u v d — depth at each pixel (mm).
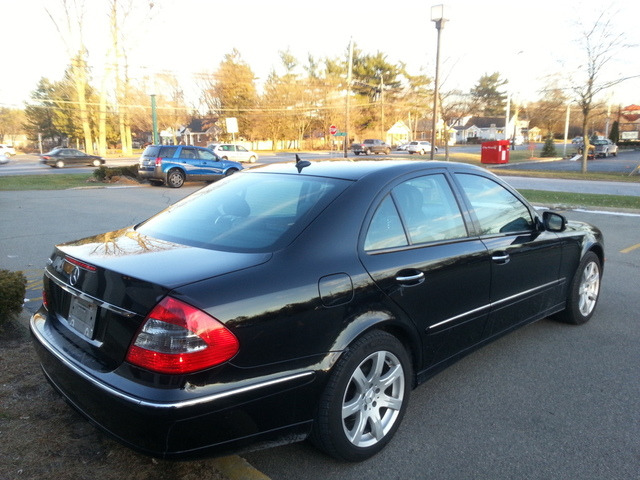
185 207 3463
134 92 59406
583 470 2779
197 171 21531
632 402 3508
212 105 72750
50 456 2688
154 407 2119
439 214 3389
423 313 3084
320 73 72062
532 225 4191
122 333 2303
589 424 3230
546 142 48000
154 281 2281
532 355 4270
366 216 2920
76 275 2648
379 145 51812
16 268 7066
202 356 2184
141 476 2586
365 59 72375
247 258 2562
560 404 3479
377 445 2873
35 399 3230
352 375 2670
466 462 2848
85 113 52500
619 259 7812
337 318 2605
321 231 2734
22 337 4156
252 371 2322
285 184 3279
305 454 2910
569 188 20469
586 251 4824
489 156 37062
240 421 2305
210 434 2240
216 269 2426
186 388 2168
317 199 2965
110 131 69938
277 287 2432
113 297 2377
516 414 3352
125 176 23453
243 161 43094
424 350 3172
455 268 3271
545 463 2840
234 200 3287
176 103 68312
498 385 3748
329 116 69000
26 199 15797
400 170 3293
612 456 2904
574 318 4863
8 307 4098
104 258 2619
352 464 2812
